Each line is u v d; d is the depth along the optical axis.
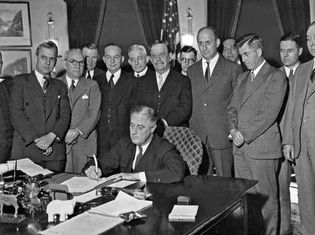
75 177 3.27
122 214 2.35
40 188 2.78
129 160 3.38
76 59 4.60
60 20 8.30
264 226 3.97
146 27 8.45
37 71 4.33
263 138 3.85
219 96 4.45
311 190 3.77
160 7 8.45
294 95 3.83
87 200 2.71
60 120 4.28
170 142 3.51
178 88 4.50
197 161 3.52
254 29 8.20
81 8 8.30
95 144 4.65
